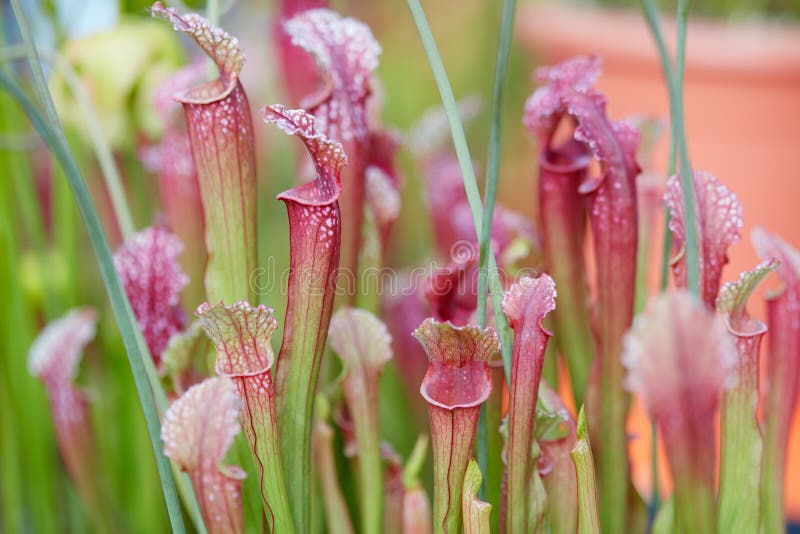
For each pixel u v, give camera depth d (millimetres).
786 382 1011
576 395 1036
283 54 1122
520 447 944
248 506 979
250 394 933
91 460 1161
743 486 971
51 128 932
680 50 953
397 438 1209
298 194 937
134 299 1011
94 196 1216
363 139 1000
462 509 940
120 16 1207
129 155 1207
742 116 1809
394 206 1057
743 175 1843
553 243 1024
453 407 927
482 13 2152
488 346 925
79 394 1154
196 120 951
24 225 1454
